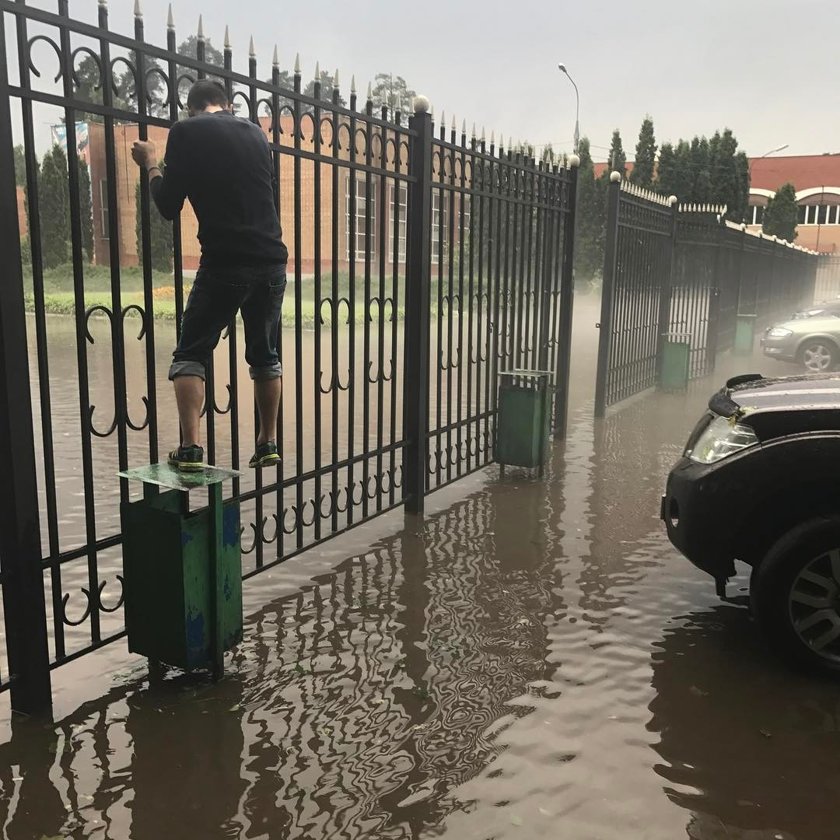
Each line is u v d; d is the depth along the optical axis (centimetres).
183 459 337
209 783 278
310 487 662
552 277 799
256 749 297
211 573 336
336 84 455
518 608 429
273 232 357
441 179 569
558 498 637
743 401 396
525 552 515
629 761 293
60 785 276
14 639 309
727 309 1631
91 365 1350
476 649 381
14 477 296
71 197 312
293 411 1005
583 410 1048
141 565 332
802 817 264
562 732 312
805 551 347
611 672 361
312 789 275
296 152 423
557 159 780
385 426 922
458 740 305
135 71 332
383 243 518
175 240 359
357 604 431
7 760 290
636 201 1022
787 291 2561
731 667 368
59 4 297
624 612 427
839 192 5716
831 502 362
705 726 318
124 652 374
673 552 518
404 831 254
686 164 4688
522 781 280
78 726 312
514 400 683
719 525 369
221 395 1109
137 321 2198
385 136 501
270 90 401
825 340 1440
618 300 1009
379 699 334
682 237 1271
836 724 321
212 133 334
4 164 280
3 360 287
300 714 322
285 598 438
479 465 689
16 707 318
